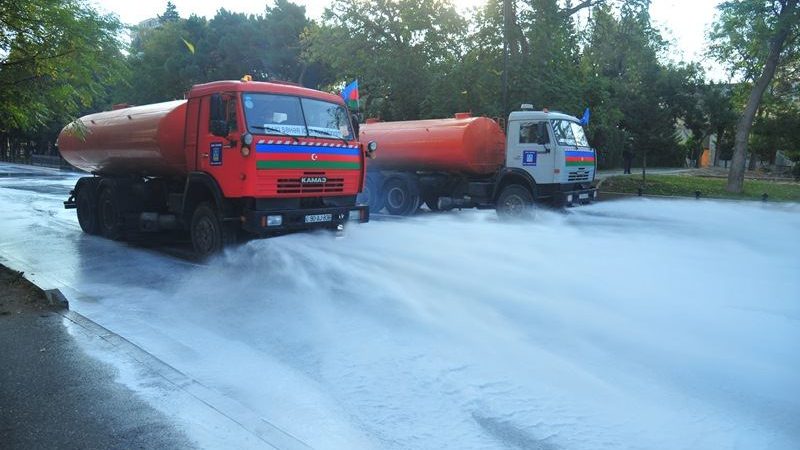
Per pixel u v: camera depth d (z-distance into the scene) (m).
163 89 43.41
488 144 15.37
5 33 7.30
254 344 5.57
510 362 5.06
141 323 6.22
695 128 49.69
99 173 12.80
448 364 5.02
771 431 3.90
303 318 6.35
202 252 9.30
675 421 4.03
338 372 4.87
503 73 21.58
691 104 48.25
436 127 15.55
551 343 5.54
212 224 9.05
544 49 22.19
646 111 45.19
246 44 41.44
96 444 3.63
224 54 42.19
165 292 7.54
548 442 3.75
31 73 7.68
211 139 8.94
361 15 26.88
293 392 4.48
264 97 8.78
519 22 22.56
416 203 16.27
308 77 41.94
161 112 10.01
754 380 4.70
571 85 22.02
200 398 4.29
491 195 15.20
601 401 4.32
